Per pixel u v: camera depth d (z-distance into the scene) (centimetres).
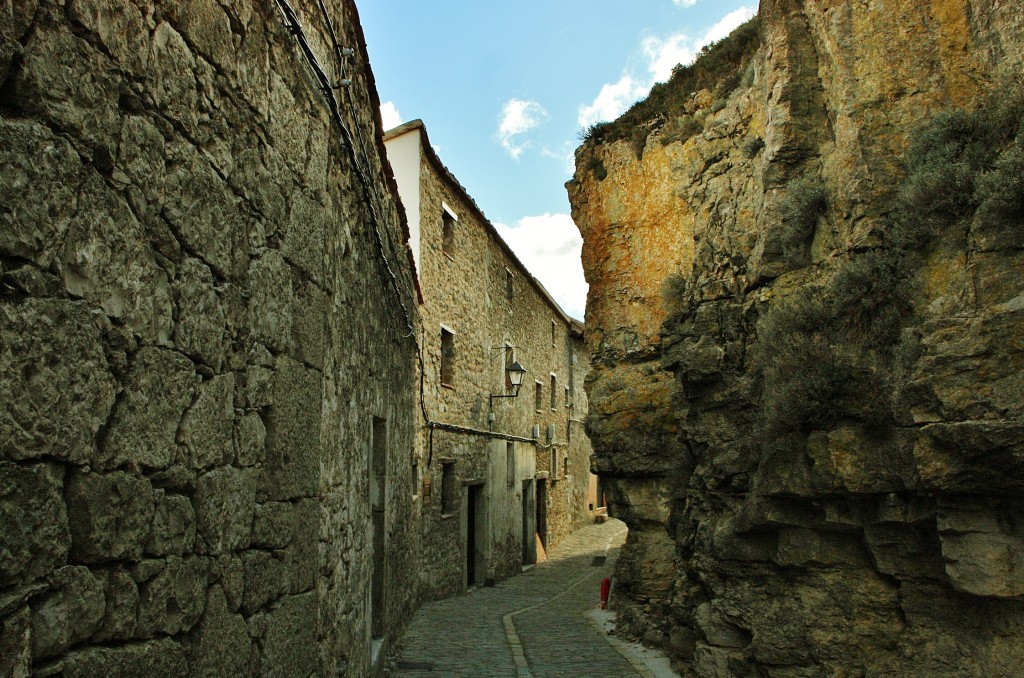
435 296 1309
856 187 595
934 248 518
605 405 1094
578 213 1241
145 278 218
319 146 388
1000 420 421
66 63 185
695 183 897
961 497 452
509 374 1611
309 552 357
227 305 273
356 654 539
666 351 882
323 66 407
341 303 463
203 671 248
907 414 493
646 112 1149
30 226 170
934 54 588
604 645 926
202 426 251
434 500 1309
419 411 1161
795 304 620
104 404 197
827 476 536
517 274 2006
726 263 787
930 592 508
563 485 2572
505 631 1032
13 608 161
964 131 530
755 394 690
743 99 855
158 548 222
